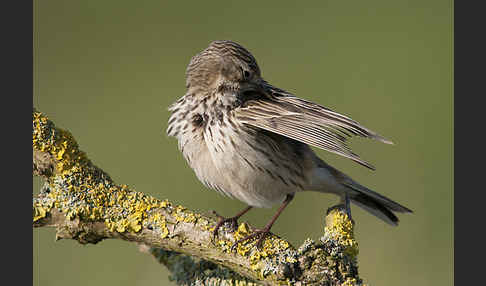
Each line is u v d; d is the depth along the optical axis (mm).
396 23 17188
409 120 14328
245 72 8766
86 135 14141
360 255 12016
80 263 11992
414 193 12906
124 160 13562
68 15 17328
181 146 9000
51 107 14836
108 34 16766
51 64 15914
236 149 8484
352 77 15453
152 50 16562
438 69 15484
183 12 17250
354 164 13555
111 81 15547
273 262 7199
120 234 7457
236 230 7500
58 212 7395
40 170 7531
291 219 12562
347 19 17562
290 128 8172
